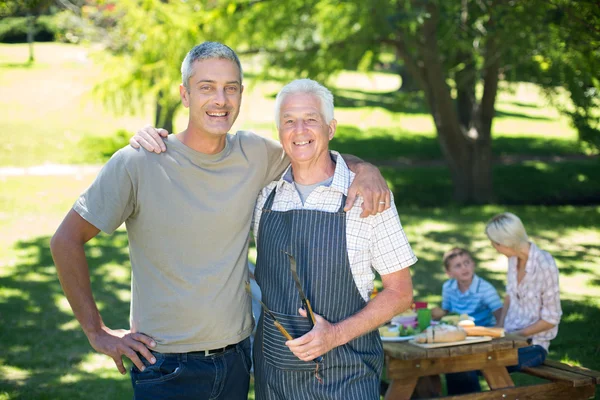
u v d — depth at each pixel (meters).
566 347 5.26
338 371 2.56
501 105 28.50
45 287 6.94
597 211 11.71
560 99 12.49
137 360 2.54
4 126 16.75
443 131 12.47
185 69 2.56
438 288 7.01
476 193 12.65
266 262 2.68
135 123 18.25
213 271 2.57
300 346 2.40
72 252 2.50
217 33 10.73
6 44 30.45
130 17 10.59
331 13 11.12
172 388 2.55
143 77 10.98
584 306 6.33
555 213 11.41
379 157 17.25
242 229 2.65
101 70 12.22
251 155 2.68
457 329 3.53
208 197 2.57
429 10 11.05
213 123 2.51
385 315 2.54
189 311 2.54
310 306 2.56
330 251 2.56
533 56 10.72
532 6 8.18
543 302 3.97
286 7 10.90
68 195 11.38
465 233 9.72
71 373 4.81
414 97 13.17
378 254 2.57
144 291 2.59
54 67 25.12
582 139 11.15
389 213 2.57
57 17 12.99
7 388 4.48
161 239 2.55
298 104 2.60
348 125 21.00
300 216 2.61
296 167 2.70
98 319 2.57
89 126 17.47
